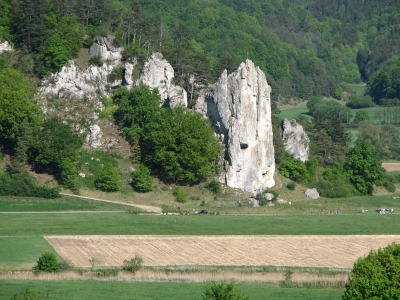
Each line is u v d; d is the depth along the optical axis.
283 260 175.62
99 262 170.88
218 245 188.38
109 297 143.62
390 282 124.19
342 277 158.25
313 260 176.12
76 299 142.00
